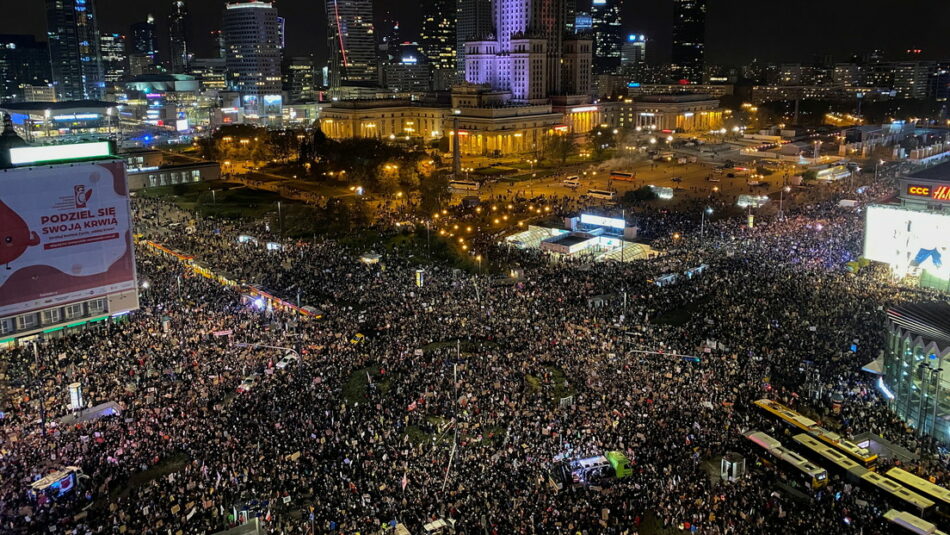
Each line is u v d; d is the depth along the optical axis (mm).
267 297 117062
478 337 101812
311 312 110688
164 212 193625
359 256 145750
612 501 65000
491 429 77875
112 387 84438
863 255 133875
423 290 122188
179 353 94062
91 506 64188
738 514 62938
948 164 143875
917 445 75688
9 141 120562
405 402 82875
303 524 61062
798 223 172000
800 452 73812
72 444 72688
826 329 102062
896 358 84562
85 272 110375
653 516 64000
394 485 67000
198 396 82812
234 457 70938
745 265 134000
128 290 115188
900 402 83188
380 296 119188
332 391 85312
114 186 111812
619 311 110875
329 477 68062
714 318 107125
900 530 60969
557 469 68562
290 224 183750
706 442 74750
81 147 110312
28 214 104125
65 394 82562
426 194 195375
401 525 60594
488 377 88125
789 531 60938
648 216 186125
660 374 88125
